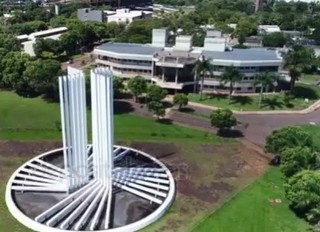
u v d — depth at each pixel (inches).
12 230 2396.7
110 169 2743.6
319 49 6609.3
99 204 2623.0
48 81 4579.2
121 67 5408.5
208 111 4475.9
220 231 2461.9
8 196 2694.4
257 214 2650.1
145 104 4596.5
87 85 4229.8
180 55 5187.0
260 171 3225.9
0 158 3270.2
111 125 2655.0
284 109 4608.8
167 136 3794.3
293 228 2509.8
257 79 4640.8
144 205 2687.0
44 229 2386.8
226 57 5142.7
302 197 2484.0
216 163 3329.2
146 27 7372.1
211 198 2822.3
